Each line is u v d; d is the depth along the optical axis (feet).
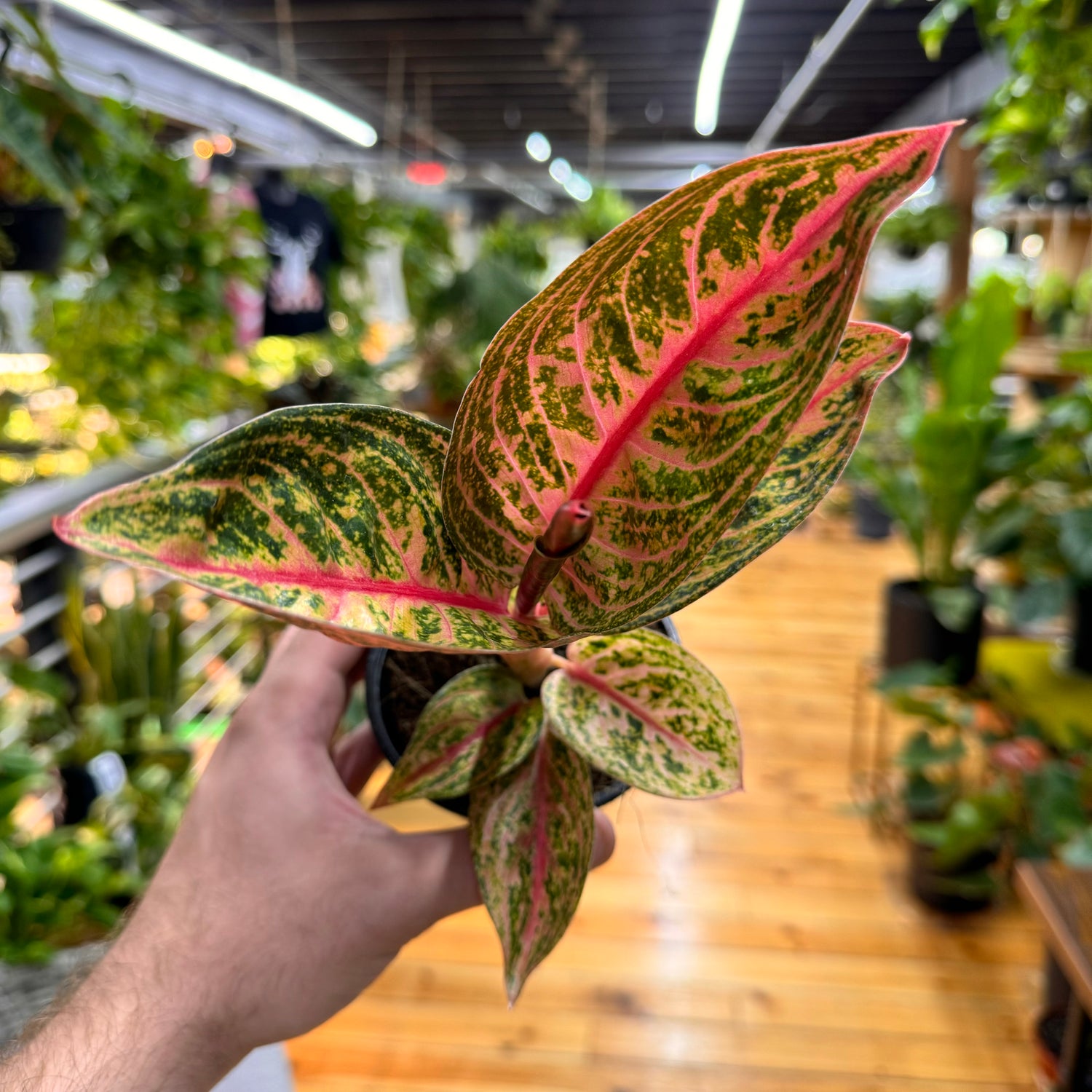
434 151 25.16
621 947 6.38
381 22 15.44
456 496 1.22
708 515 1.13
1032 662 8.00
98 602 7.60
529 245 20.99
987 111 7.57
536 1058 5.54
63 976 4.26
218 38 14.40
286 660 2.25
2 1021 3.89
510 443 1.19
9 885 4.98
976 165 15.21
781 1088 5.35
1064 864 4.68
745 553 1.34
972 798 6.24
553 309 1.08
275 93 12.65
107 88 9.27
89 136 5.46
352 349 13.51
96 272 6.91
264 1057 3.52
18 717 6.12
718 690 1.67
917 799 6.77
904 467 10.30
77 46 10.09
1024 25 6.48
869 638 11.78
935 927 6.57
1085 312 10.92
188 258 6.96
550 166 27.89
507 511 1.25
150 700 6.70
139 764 6.43
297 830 2.02
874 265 22.16
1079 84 6.72
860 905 6.79
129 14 9.09
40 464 8.84
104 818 6.00
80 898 5.08
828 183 0.99
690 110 22.41
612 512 1.22
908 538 8.56
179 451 8.09
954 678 7.25
